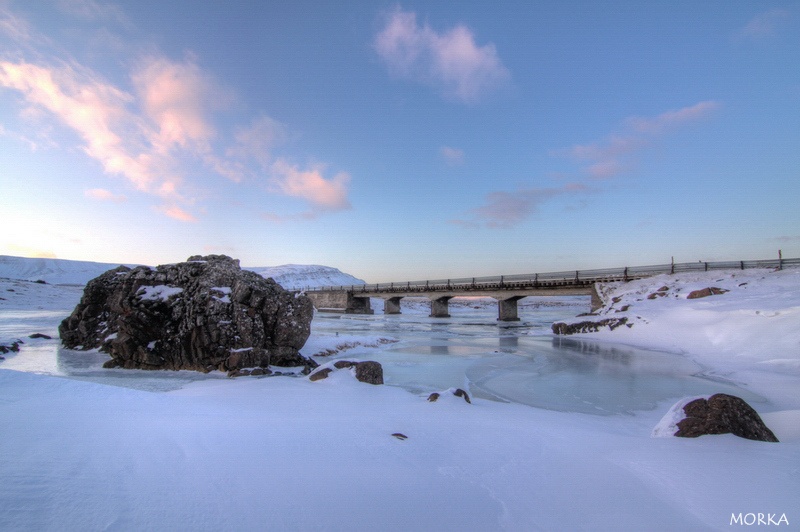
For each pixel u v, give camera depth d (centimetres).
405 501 430
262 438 624
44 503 347
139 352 2033
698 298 3241
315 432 691
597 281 4816
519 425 862
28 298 7012
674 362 2142
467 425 834
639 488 492
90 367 2053
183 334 2045
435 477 511
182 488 409
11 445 490
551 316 7625
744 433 725
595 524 396
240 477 453
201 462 491
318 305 9938
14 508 333
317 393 1201
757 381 1582
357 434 699
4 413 644
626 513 421
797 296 2548
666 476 521
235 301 2111
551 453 642
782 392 1384
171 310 2156
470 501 443
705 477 508
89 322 2717
